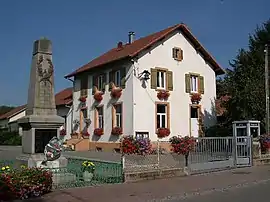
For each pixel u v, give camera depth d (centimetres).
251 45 3162
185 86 2895
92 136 3080
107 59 3002
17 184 972
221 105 2912
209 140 1612
